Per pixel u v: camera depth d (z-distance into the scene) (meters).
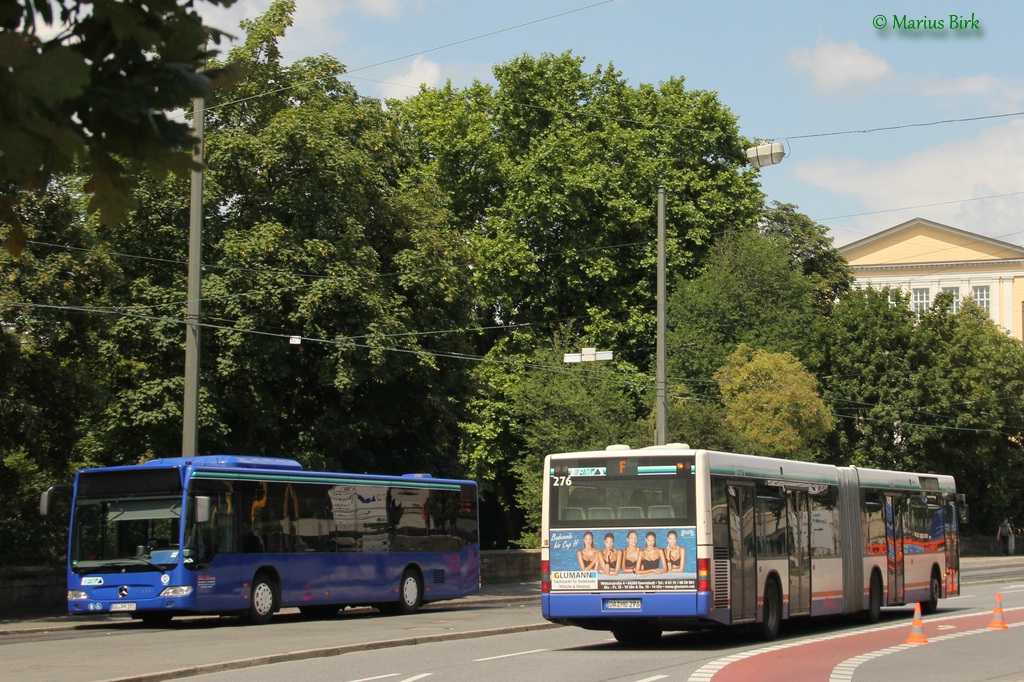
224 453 31.80
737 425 46.78
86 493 24.94
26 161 3.56
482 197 51.78
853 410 58.47
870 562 25.75
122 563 24.36
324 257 31.44
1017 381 67.00
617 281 51.50
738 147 53.84
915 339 58.56
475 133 49.62
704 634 23.09
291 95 33.22
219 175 31.28
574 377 45.69
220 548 24.80
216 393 30.86
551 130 50.44
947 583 29.84
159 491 24.52
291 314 30.78
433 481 31.12
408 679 14.85
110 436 31.05
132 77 3.69
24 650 19.17
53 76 3.38
